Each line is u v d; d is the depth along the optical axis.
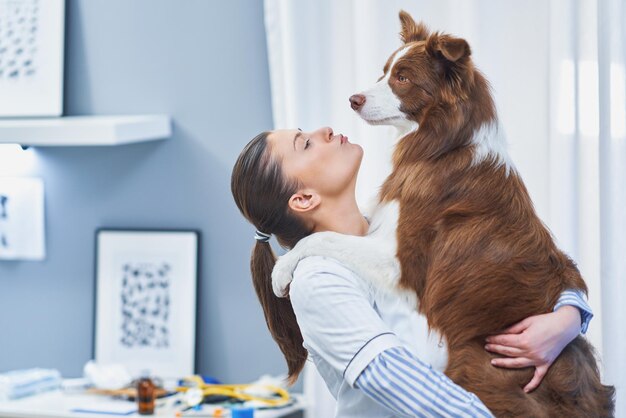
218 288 3.23
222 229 3.22
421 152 1.88
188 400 2.87
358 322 1.55
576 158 2.57
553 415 1.65
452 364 1.71
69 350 3.39
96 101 3.32
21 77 3.30
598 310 2.58
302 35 2.88
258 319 3.19
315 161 1.74
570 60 2.55
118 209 3.32
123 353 3.29
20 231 3.40
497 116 1.90
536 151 2.68
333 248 1.75
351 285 1.62
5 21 3.31
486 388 1.66
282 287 1.76
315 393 2.89
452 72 1.87
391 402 1.49
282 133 1.77
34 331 3.42
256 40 3.14
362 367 1.51
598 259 2.58
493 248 1.74
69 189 3.36
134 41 3.27
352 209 1.82
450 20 2.73
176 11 3.22
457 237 1.75
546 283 1.75
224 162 3.21
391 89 1.95
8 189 3.40
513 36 2.68
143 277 3.28
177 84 3.24
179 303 3.24
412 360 1.51
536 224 1.82
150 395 2.82
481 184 1.80
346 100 2.88
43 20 3.29
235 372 3.23
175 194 3.26
